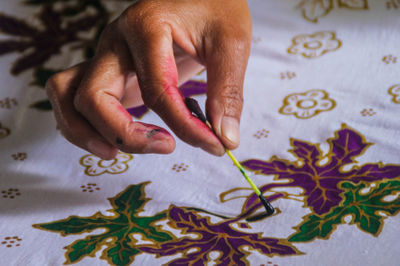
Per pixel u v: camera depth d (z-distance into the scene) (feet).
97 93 1.34
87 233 1.33
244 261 1.24
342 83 1.65
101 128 1.31
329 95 1.62
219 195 1.39
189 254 1.26
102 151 1.36
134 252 1.28
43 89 1.77
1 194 1.44
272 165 1.44
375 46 1.76
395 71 1.65
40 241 1.32
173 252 1.27
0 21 2.08
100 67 1.39
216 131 1.29
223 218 1.33
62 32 2.01
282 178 1.41
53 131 1.61
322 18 1.93
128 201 1.39
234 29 1.42
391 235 1.25
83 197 1.41
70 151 1.54
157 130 1.28
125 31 1.40
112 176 1.46
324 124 1.53
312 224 1.29
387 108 1.54
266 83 1.70
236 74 1.37
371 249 1.23
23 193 1.44
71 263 1.27
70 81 1.43
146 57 1.34
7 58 1.92
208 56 1.42
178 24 1.42
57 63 1.88
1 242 1.32
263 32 1.91
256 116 1.59
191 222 1.33
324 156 1.44
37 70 1.85
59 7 2.12
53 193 1.43
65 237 1.32
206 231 1.31
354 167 1.40
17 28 2.05
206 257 1.25
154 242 1.30
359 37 1.81
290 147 1.48
